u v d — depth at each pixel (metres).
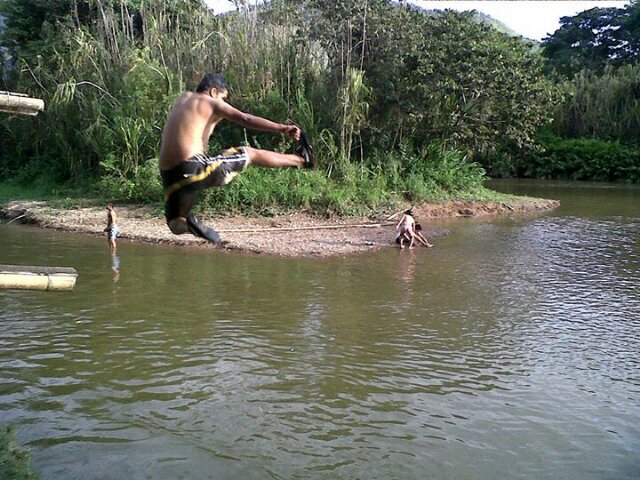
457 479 6.45
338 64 25.78
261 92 24.80
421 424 7.60
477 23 27.64
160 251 17.19
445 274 15.24
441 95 25.73
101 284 13.65
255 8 26.06
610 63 55.09
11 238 18.84
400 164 26.64
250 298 12.77
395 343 10.32
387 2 26.64
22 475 5.79
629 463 6.80
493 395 8.42
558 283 14.52
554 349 10.18
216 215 21.52
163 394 8.27
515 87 26.61
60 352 9.68
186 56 26.11
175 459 6.72
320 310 12.05
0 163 30.95
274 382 8.70
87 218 21.36
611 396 8.45
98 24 27.70
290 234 19.64
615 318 11.88
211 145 23.89
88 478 6.34
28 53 29.45
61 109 26.53
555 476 6.53
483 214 26.12
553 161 45.00
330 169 24.33
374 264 16.20
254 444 7.07
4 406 7.85
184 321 11.23
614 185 40.72
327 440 7.18
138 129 24.06
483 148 30.38
